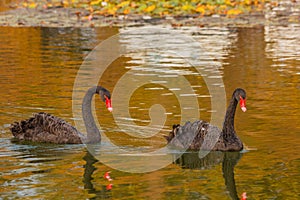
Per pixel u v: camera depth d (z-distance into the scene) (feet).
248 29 88.84
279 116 48.34
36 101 52.85
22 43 78.79
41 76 61.87
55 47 76.23
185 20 94.99
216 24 92.27
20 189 33.86
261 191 34.09
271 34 85.20
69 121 47.62
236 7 103.76
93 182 35.14
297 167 37.60
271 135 43.83
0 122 46.88
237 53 73.26
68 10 102.37
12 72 63.46
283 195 33.42
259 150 40.93
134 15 98.22
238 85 58.70
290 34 85.25
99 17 96.84
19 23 92.07
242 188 34.53
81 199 32.58
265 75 62.59
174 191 33.94
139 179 35.81
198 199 32.83
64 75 62.44
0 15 98.63
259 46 77.46
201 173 37.11
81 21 93.91
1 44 78.07
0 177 35.78
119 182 35.27
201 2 104.53
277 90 56.59
